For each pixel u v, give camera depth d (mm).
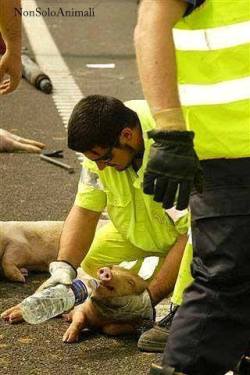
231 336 8945
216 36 8781
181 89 8961
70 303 11695
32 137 20266
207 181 9016
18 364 11430
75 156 19172
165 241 12258
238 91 8859
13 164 18578
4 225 13859
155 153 8422
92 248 12703
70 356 11648
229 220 8891
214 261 8961
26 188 17328
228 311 8891
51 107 22344
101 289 11781
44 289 11680
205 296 8930
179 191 8445
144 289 11969
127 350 11820
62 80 24469
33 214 16125
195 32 8820
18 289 13430
